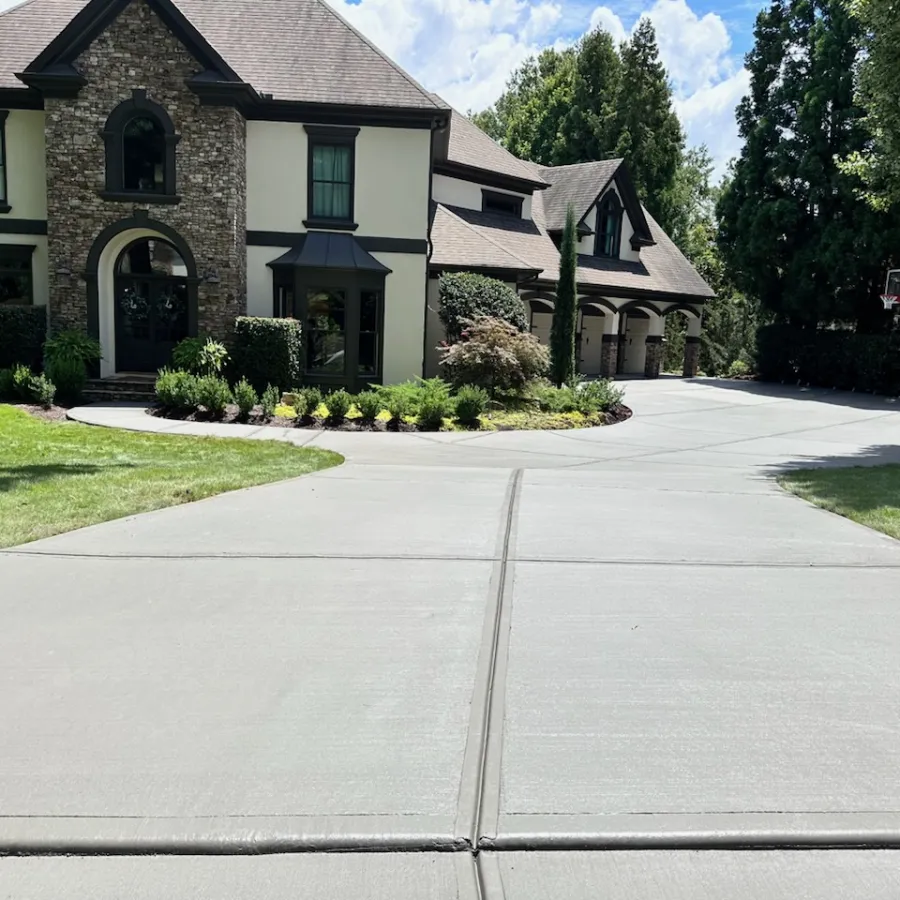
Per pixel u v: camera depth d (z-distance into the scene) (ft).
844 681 11.85
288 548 18.34
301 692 11.24
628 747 9.89
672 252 102.83
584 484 27.91
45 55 51.03
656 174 135.74
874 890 7.52
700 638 13.43
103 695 11.03
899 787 9.12
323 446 36.55
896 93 37.40
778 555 18.60
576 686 11.57
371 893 7.40
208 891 7.39
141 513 21.59
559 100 151.43
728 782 9.16
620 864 7.83
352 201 56.90
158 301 56.75
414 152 56.49
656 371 93.81
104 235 52.95
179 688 11.28
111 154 52.21
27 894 7.31
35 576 16.03
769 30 87.45
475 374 52.54
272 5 62.54
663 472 32.04
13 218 55.77
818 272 80.69
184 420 43.75
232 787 8.92
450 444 39.04
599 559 17.98
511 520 21.58
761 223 83.41
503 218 78.07
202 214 53.16
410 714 10.66
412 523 20.99
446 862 7.84
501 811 8.57
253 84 55.77
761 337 90.12
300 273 54.70
